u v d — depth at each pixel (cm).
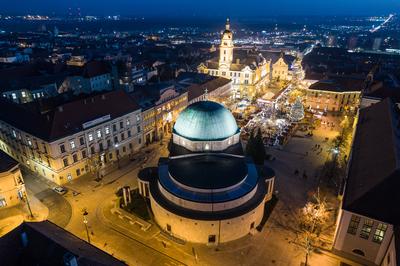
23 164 9325
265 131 11588
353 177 6212
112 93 9500
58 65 17950
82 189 8006
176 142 8306
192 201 6047
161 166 7300
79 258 3641
